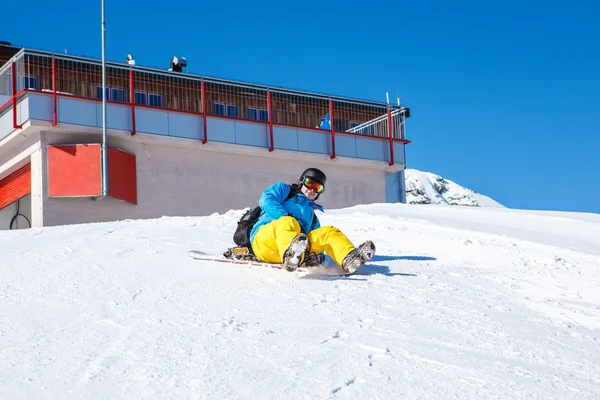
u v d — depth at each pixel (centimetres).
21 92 2053
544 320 450
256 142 2384
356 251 555
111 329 405
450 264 635
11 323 420
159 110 2233
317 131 2502
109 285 524
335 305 461
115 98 2216
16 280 545
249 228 601
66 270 581
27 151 2155
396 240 749
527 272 595
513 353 374
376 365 347
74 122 2083
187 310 448
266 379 325
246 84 2400
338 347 373
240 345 373
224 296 486
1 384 320
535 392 317
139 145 2225
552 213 1105
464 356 365
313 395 308
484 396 311
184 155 2303
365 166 2608
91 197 2116
